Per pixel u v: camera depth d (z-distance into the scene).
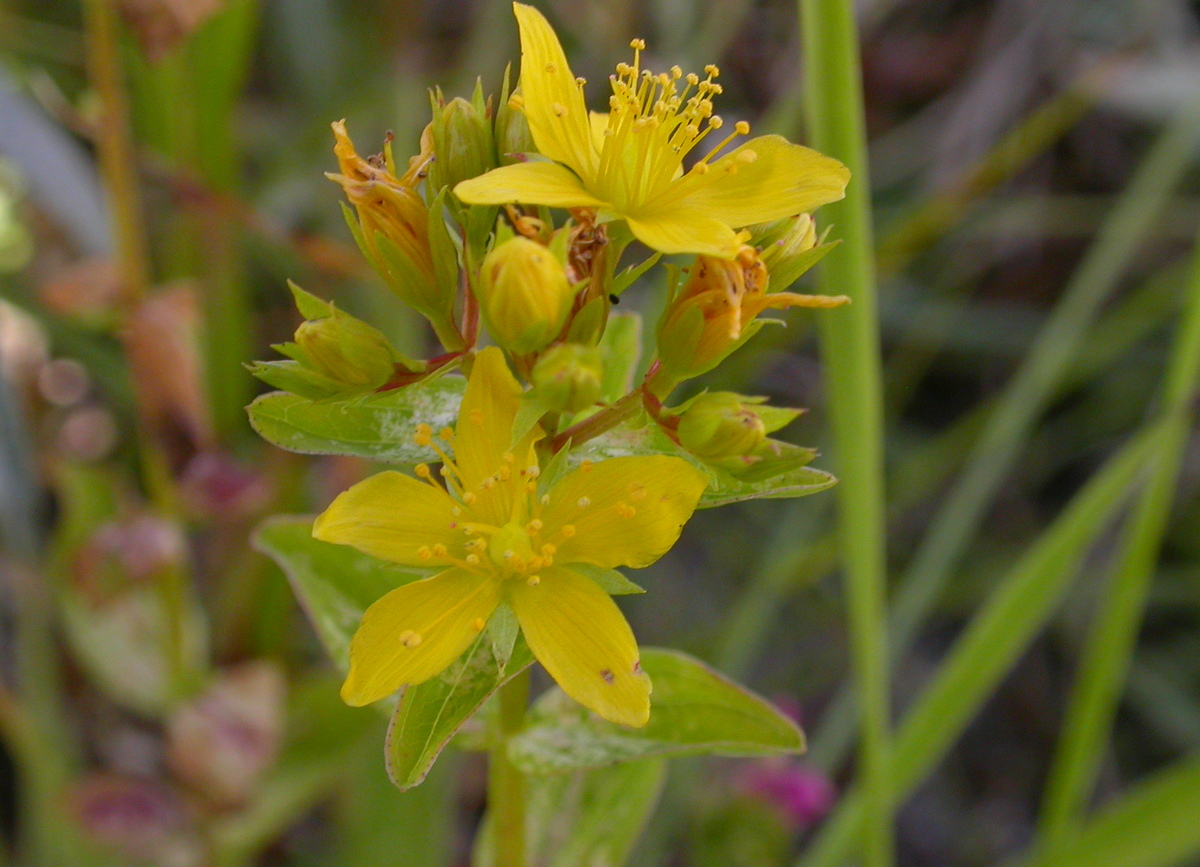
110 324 0.18
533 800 0.16
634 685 0.14
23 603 0.19
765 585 0.19
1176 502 0.22
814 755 0.19
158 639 0.19
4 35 0.19
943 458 0.21
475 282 0.14
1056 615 0.23
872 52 0.26
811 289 0.20
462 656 0.14
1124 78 0.22
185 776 0.18
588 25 0.23
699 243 0.14
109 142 0.18
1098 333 0.21
